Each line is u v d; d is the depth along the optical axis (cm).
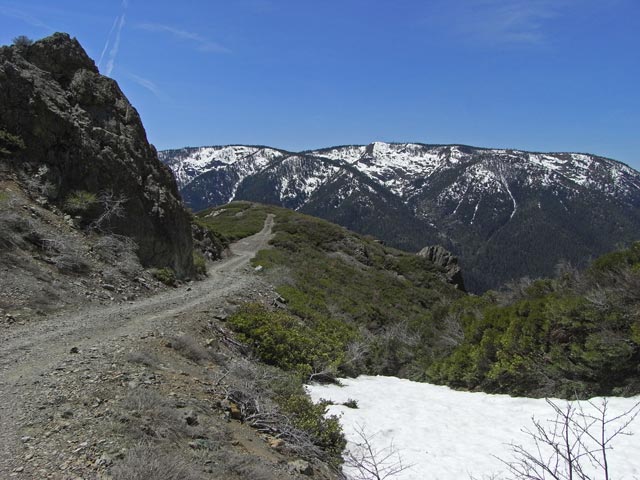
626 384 1009
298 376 1249
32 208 1533
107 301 1346
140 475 446
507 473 725
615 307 1093
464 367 1437
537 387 1191
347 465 782
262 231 6844
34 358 789
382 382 1548
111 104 2167
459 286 6850
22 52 1950
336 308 2662
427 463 783
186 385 775
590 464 717
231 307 1580
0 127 1648
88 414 575
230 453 580
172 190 2402
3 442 492
